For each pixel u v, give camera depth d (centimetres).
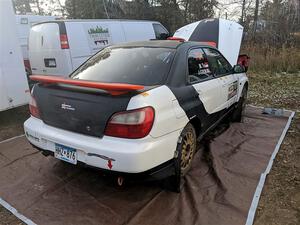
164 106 296
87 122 287
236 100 538
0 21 552
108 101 278
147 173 280
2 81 566
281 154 441
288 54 1211
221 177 367
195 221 290
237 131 530
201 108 373
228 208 309
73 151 296
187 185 349
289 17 1593
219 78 447
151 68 342
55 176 371
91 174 373
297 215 304
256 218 299
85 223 288
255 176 371
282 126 558
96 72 358
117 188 344
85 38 805
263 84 971
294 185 357
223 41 830
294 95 820
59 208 310
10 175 376
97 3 2138
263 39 1501
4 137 520
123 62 361
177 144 317
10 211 306
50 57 790
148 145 274
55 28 764
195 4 2108
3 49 562
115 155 269
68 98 299
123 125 271
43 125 327
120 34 913
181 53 362
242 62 902
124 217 296
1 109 571
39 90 330
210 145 462
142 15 2088
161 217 296
